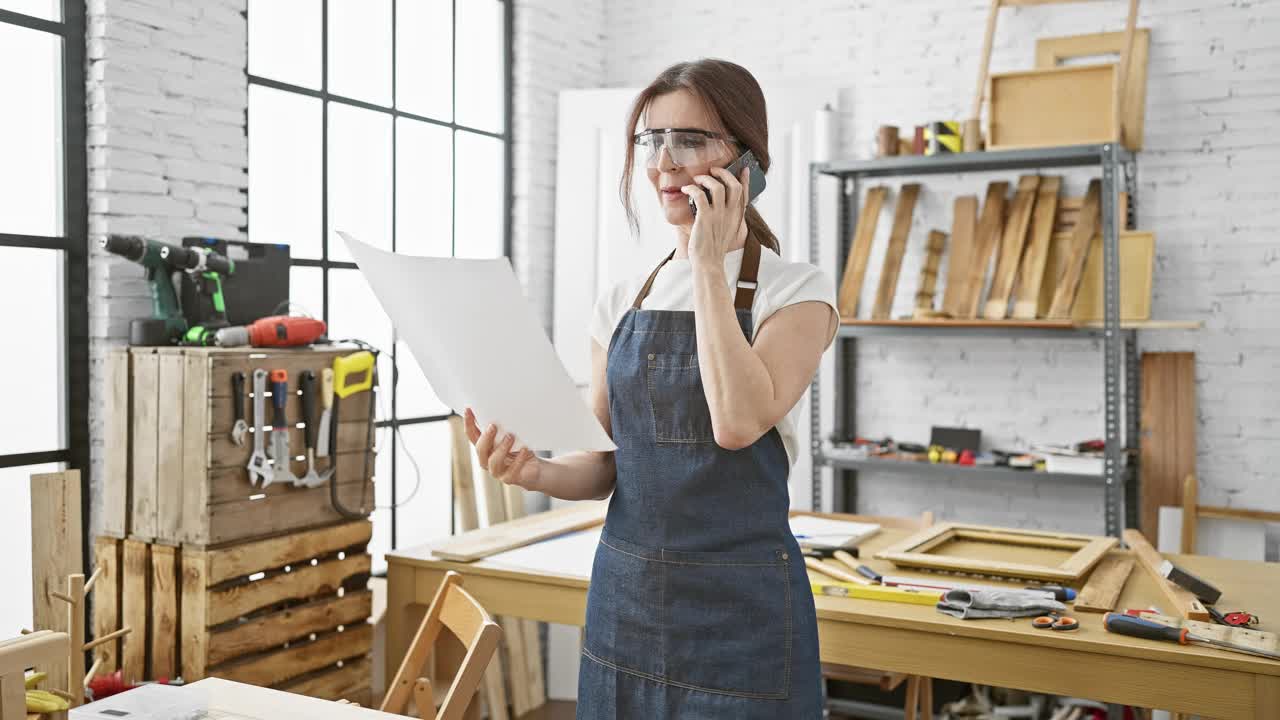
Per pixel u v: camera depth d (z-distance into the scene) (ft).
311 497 8.11
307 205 10.68
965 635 6.41
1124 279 11.82
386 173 11.69
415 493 12.21
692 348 4.99
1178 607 6.61
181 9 8.86
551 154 13.94
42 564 6.82
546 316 13.94
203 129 9.11
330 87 10.92
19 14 7.97
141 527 7.63
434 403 12.52
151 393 7.59
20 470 8.17
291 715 4.68
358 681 8.50
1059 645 6.14
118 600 7.77
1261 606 6.81
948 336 12.34
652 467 5.03
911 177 13.44
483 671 5.32
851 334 12.88
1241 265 11.94
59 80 8.28
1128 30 11.51
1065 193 12.71
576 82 14.49
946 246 13.25
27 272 8.16
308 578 8.04
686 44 14.61
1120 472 11.28
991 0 12.40
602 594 5.24
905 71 13.43
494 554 8.45
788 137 13.42
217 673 7.38
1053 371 12.79
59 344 8.40
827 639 6.82
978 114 12.24
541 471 5.24
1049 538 8.68
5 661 3.66
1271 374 11.83
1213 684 5.79
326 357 8.21
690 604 4.93
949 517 13.28
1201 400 12.14
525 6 13.50
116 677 6.83
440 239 12.51
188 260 7.98
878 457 12.69
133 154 8.49
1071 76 11.63
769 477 4.95
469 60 12.87
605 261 13.57
